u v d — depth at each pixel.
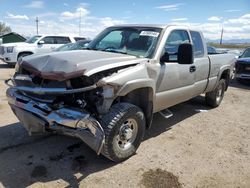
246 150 4.44
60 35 15.57
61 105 3.27
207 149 4.39
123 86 3.43
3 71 12.77
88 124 3.16
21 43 14.59
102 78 3.32
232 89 10.27
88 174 3.46
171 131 5.11
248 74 11.32
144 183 3.33
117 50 4.45
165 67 4.30
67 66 3.30
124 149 3.73
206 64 5.71
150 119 4.24
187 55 3.98
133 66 3.73
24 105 3.38
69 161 3.75
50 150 4.05
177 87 4.76
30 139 4.39
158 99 4.30
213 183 3.43
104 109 3.39
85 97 3.40
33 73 3.46
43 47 14.89
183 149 4.33
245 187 3.39
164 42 4.36
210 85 6.17
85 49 4.78
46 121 3.26
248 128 5.53
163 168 3.70
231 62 7.12
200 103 7.37
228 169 3.79
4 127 4.84
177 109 6.68
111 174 3.48
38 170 3.50
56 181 3.29
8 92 3.71
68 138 4.46
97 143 3.24
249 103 7.89
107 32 5.04
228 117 6.24
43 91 3.26
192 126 5.46
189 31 5.23
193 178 3.51
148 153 4.11
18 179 3.29
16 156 3.83
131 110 3.61
